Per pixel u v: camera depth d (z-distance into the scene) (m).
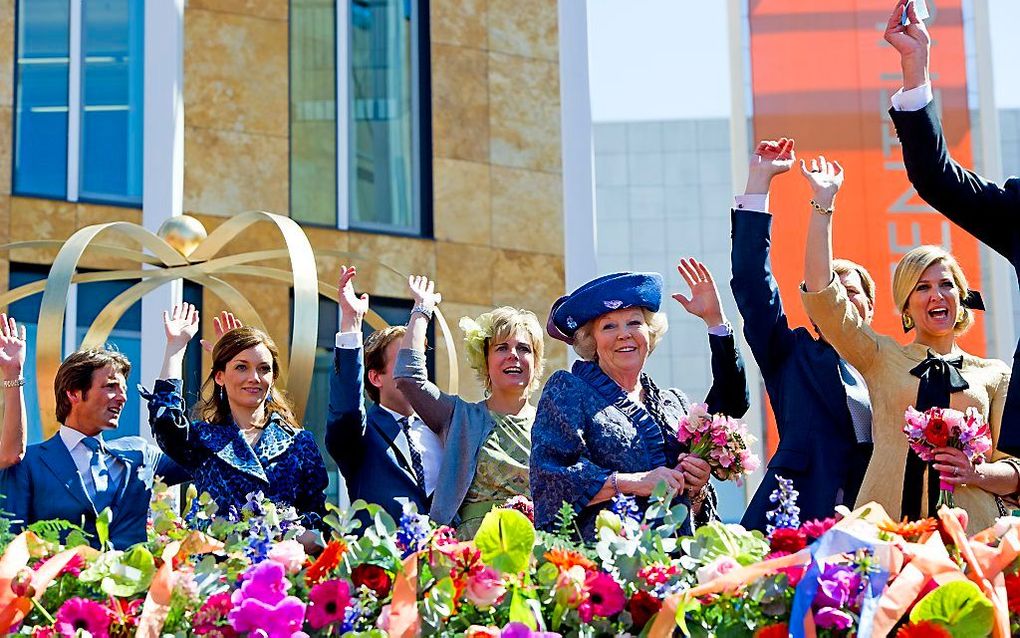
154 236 7.25
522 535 3.38
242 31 10.35
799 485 4.32
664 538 3.45
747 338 4.52
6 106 9.97
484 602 3.33
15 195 9.87
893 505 4.12
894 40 4.02
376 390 5.50
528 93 10.95
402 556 3.42
